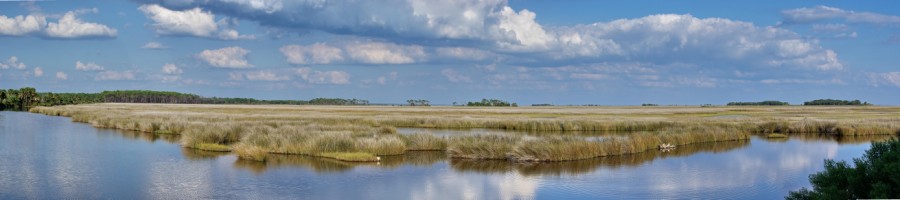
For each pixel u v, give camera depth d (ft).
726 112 362.94
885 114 318.04
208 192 68.85
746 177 82.53
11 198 64.64
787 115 302.66
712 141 139.74
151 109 347.77
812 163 98.07
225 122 164.55
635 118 246.06
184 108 401.29
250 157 95.50
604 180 78.95
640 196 69.00
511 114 317.01
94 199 64.69
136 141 127.44
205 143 112.98
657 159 101.35
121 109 334.24
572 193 70.59
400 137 114.11
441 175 81.92
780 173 86.43
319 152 99.45
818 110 407.03
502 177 80.64
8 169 83.66
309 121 184.55
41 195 66.33
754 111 384.88
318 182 75.61
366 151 101.50
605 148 104.63
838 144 135.23
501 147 99.55
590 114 322.14
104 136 141.08
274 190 70.44
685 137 131.64
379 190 71.20
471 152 99.60
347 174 81.87
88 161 92.68
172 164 89.76
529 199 67.31
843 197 44.75
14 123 196.54
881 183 41.60
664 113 345.10
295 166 88.28
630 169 88.69
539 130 182.50
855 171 45.32
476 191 71.36
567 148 98.27
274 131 122.83
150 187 71.41
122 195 66.85
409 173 83.30
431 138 112.37
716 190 72.84
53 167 86.07
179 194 67.67
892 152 43.57
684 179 80.48
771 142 140.15
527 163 94.02
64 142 124.26
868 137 159.84
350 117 227.20
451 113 329.11
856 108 467.93
